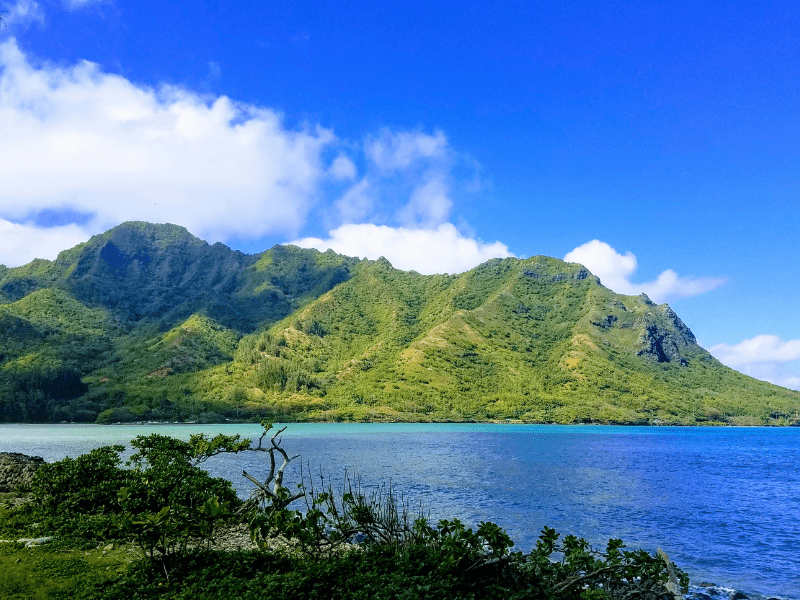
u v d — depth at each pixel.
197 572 13.70
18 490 26.11
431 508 37.12
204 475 22.22
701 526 34.59
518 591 11.68
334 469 61.06
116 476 22.78
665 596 12.20
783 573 24.84
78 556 16.06
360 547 17.05
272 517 14.80
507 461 80.38
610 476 63.34
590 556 12.97
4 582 13.20
